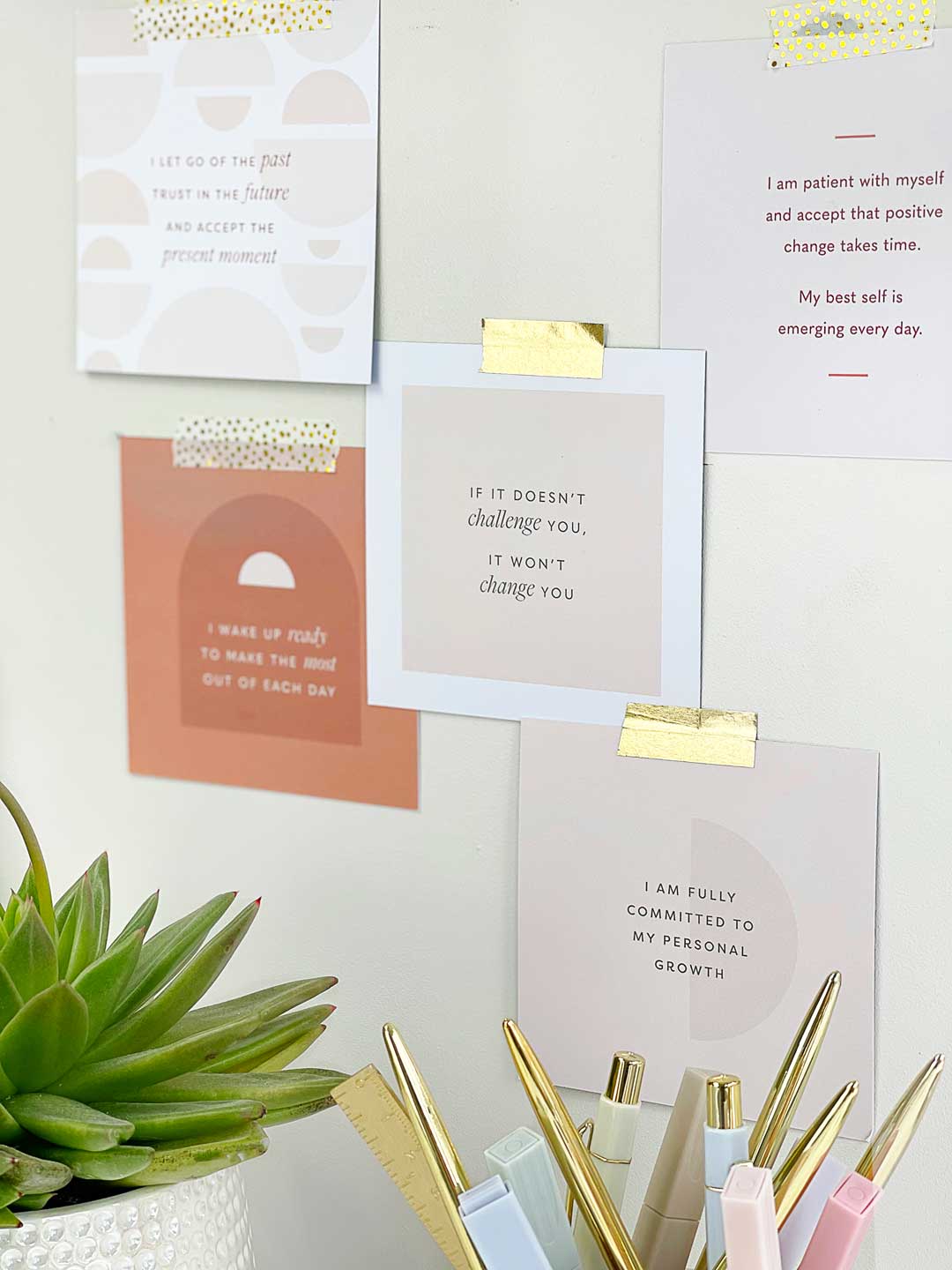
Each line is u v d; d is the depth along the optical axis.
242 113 0.76
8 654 0.89
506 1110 0.78
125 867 0.87
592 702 0.72
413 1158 0.59
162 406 0.81
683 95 0.66
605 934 0.73
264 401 0.79
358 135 0.73
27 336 0.84
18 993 0.60
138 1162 0.57
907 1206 0.69
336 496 0.77
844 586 0.67
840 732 0.68
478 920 0.77
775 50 0.64
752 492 0.68
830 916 0.68
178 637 0.83
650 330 0.69
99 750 0.87
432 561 0.75
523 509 0.73
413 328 0.74
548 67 0.69
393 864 0.79
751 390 0.67
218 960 0.64
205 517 0.81
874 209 0.64
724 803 0.70
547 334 0.71
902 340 0.64
